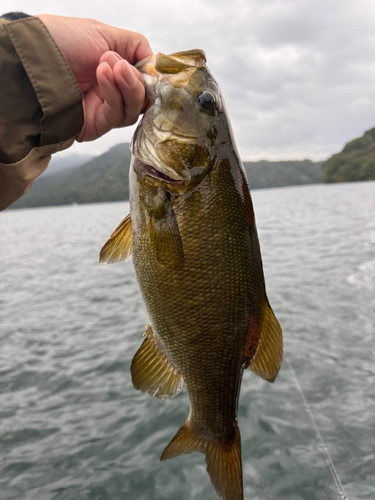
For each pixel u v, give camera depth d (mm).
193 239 297
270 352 333
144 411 742
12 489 567
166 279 300
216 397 330
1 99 251
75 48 307
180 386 330
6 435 691
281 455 601
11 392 845
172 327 309
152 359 330
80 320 1313
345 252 2090
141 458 621
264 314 332
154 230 296
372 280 1475
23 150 259
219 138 305
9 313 1474
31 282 2043
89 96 334
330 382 783
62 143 280
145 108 298
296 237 2826
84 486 567
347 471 558
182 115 295
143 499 544
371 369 821
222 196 302
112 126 294
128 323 1236
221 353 317
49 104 259
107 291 1698
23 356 1036
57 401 798
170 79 296
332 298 1294
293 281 1550
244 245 311
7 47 251
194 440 344
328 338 980
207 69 309
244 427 671
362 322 1070
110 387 840
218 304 304
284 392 764
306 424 665
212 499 538
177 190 295
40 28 261
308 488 537
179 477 578
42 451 647
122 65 257
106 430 694
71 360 988
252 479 563
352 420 663
